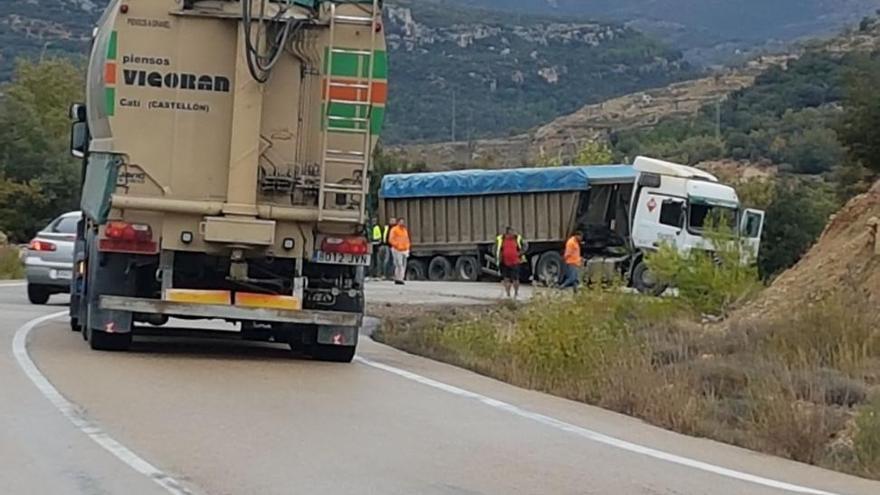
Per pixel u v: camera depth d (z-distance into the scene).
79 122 20.28
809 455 13.04
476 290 41.38
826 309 21.17
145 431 11.88
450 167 78.88
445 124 123.44
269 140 16.77
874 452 12.88
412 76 130.12
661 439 13.26
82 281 19.30
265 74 16.58
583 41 143.00
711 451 12.77
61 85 82.25
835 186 55.78
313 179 16.83
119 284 17.31
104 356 17.06
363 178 16.89
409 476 10.51
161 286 16.92
